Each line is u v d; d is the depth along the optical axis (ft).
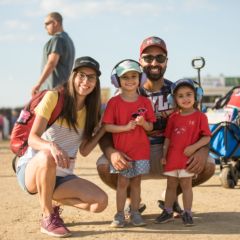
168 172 17.29
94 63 15.87
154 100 18.29
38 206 20.97
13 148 16.90
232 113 26.16
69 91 16.01
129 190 18.04
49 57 24.32
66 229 15.89
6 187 26.53
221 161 26.09
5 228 16.99
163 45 18.24
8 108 114.42
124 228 16.81
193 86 17.24
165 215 17.48
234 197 23.03
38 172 15.51
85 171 33.99
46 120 15.79
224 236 15.71
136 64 16.96
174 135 17.33
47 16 25.26
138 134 16.80
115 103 16.99
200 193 24.18
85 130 16.62
